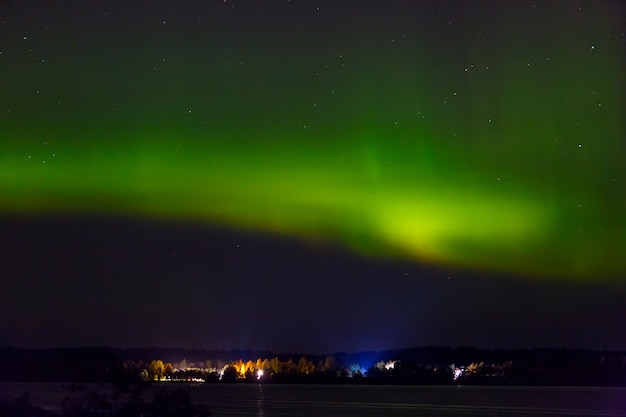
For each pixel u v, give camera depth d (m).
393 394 71.44
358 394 69.88
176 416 14.91
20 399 14.76
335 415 36.78
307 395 64.94
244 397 58.34
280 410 40.00
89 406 14.63
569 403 53.16
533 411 43.09
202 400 49.84
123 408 14.72
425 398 62.44
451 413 40.44
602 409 46.16
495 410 44.28
